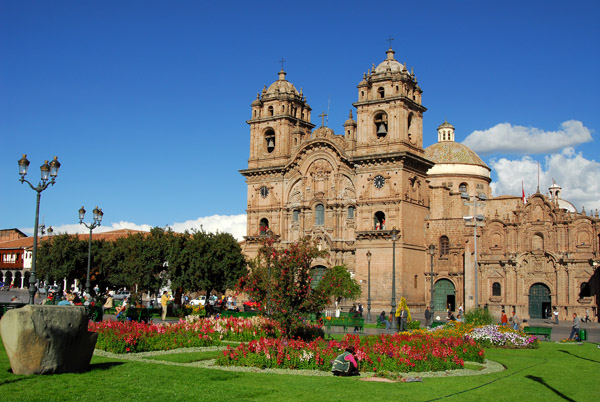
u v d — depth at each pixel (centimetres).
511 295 8994
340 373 3056
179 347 3966
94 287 9425
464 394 2567
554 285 8775
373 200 9294
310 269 4294
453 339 3891
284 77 10881
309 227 9944
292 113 10706
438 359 3391
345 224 9681
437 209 10038
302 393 2434
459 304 9269
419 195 9606
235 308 8969
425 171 9788
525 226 9069
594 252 8538
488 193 11894
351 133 9762
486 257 9250
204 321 4425
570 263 8669
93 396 2172
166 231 8375
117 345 3512
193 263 7819
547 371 3391
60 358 2492
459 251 9394
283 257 4175
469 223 9375
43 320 2444
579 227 8712
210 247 7981
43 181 4209
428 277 9581
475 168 11731
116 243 8994
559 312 8662
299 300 4166
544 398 2564
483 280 9206
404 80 9444
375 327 6612
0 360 2744
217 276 8131
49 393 2166
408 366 3272
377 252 9162
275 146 10500
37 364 2434
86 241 9088
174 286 7781
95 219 6225
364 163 9425
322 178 9906
